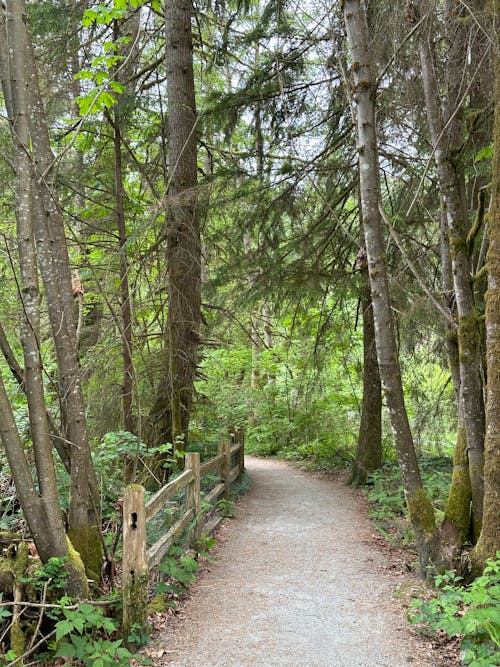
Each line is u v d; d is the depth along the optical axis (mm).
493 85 5359
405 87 6129
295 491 9484
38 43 8523
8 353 4363
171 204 7766
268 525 7234
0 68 4371
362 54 5266
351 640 4086
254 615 4516
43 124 4742
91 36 8703
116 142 9062
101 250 10219
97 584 4664
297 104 9430
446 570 4887
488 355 4551
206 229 10305
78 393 4727
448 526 5090
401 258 9109
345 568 5609
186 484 5957
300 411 14234
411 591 4914
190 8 8844
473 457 5059
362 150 5309
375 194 5316
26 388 4184
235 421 15352
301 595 4914
